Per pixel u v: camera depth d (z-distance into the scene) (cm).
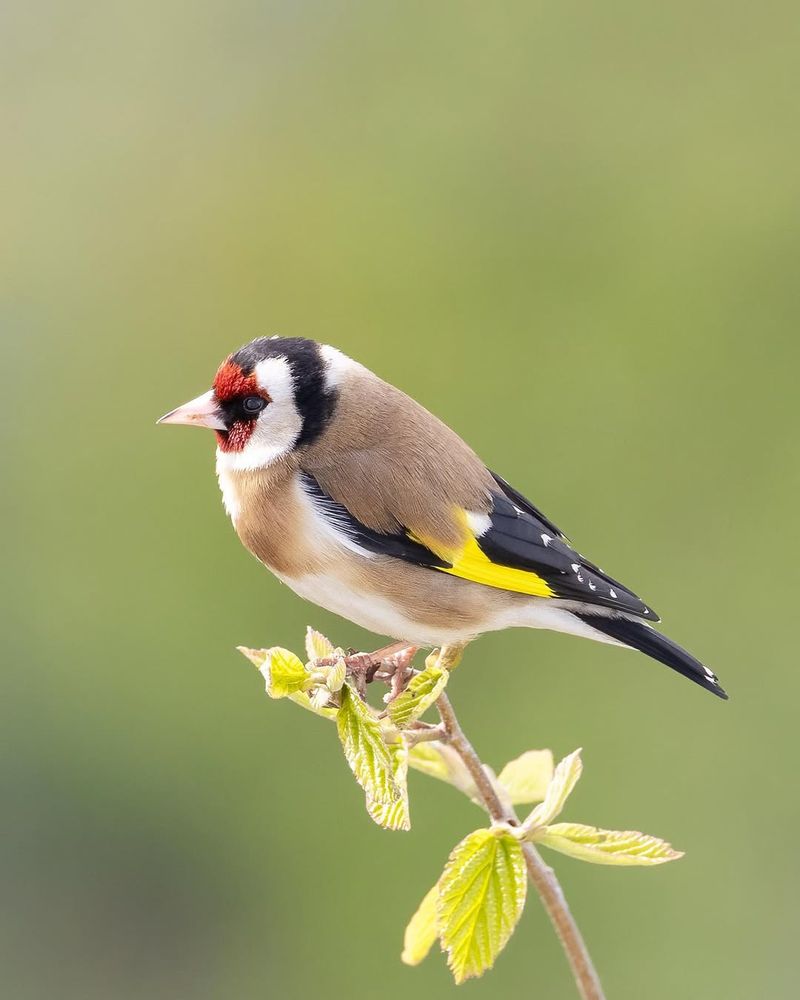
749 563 1380
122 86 1627
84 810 1372
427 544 693
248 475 714
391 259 1519
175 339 1531
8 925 1355
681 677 1320
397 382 1477
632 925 1227
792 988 1202
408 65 1581
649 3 1523
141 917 1355
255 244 1549
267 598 1377
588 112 1524
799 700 1323
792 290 1448
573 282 1485
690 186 1491
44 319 1535
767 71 1498
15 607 1411
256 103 1606
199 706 1366
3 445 1473
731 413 1434
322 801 1334
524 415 1446
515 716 1320
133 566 1412
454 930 532
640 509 1412
